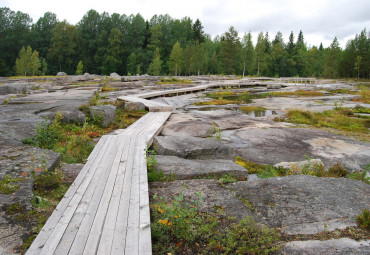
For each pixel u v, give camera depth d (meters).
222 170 6.79
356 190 5.51
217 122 14.30
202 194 5.47
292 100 25.83
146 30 99.00
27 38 86.38
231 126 13.52
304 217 4.62
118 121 13.40
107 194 4.75
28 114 10.70
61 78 39.78
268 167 8.10
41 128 8.84
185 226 4.09
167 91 27.75
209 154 8.15
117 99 19.36
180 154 7.89
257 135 11.92
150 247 3.36
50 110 11.92
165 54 97.44
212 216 4.66
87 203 4.41
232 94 31.31
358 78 76.25
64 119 11.49
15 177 5.41
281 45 113.19
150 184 5.93
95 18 97.31
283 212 4.80
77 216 4.02
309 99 26.56
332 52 83.69
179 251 3.83
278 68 99.88
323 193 5.37
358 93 32.94
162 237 4.00
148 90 30.34
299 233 4.21
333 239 4.04
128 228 3.74
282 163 8.14
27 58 67.50
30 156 6.45
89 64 89.00
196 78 56.00
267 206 5.00
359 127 14.52
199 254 3.78
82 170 5.89
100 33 93.81
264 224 4.46
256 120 15.20
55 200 5.11
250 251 3.78
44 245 3.35
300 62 103.50
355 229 4.26
